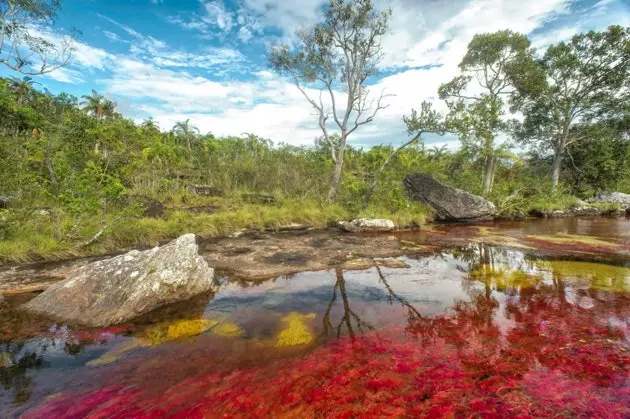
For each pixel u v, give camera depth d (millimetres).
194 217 11539
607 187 24391
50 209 9281
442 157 27531
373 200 16047
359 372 3221
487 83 20047
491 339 3900
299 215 13312
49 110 19266
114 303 4652
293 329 4223
